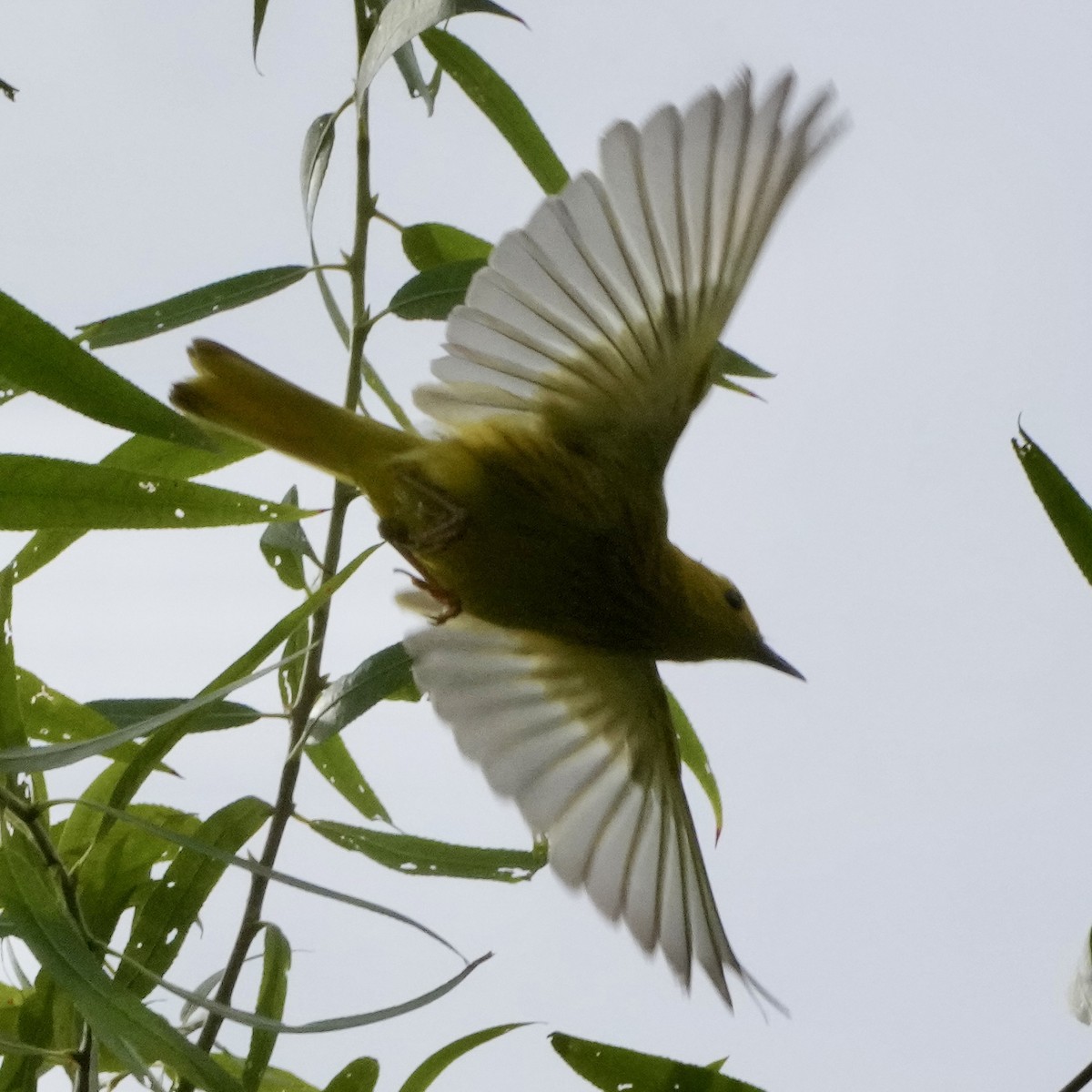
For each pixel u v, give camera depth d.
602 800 6.37
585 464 5.66
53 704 5.23
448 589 6.09
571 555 5.85
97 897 5.15
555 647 6.53
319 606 5.14
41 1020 4.79
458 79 5.93
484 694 6.28
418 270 5.98
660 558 5.97
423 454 5.54
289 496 5.69
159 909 5.07
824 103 4.74
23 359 4.14
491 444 5.59
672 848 6.25
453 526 5.61
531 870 5.64
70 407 4.17
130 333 5.31
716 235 5.09
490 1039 5.04
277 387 5.36
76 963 3.96
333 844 5.38
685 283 5.21
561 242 5.01
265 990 4.97
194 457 5.64
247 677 4.27
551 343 5.37
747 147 4.85
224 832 5.23
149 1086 3.78
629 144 4.74
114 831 5.23
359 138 5.50
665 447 5.69
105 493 4.42
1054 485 4.71
